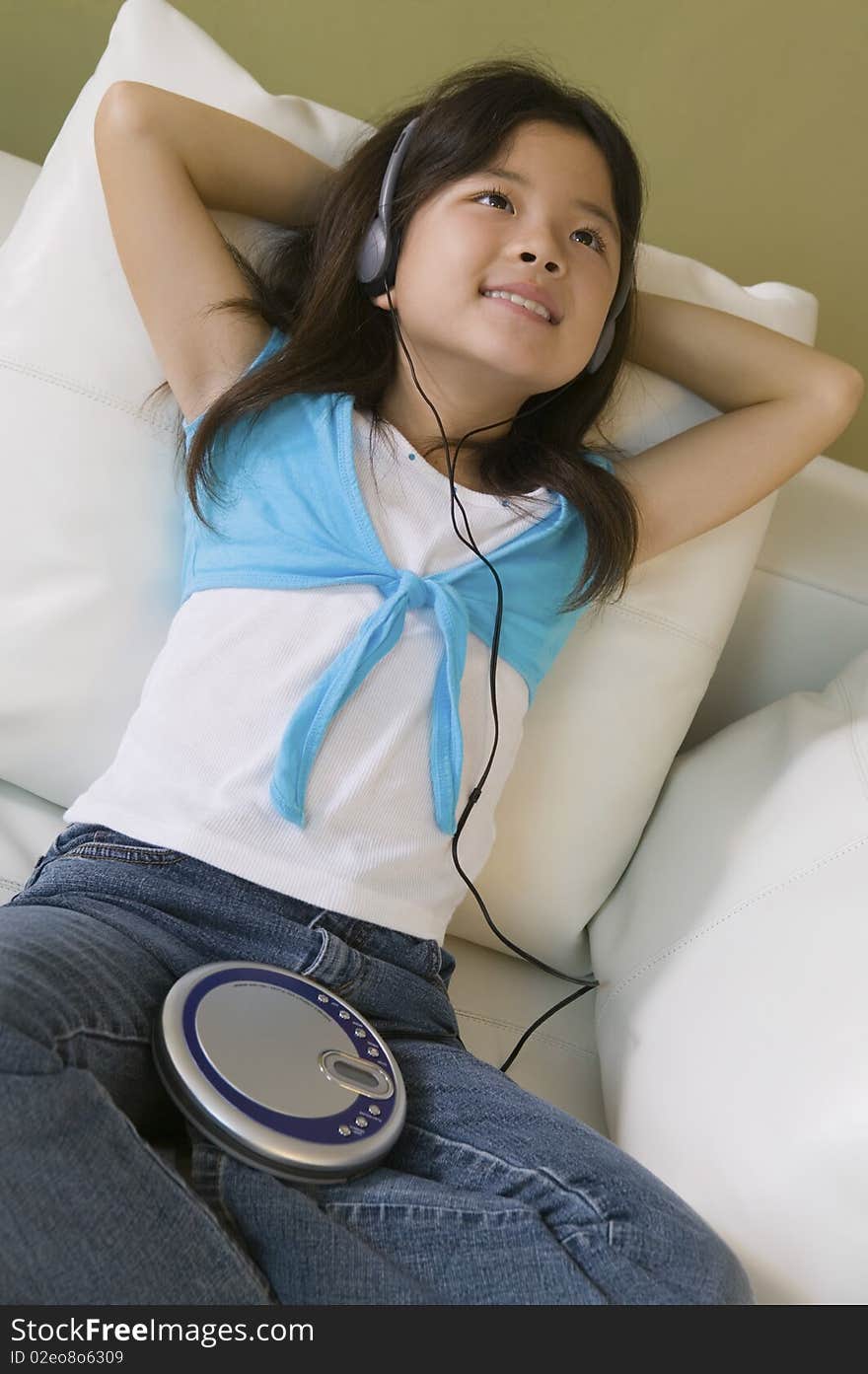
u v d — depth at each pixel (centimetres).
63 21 143
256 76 146
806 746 104
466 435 100
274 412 100
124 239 99
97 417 101
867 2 149
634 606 110
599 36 148
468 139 99
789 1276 73
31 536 100
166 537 102
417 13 145
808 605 126
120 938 77
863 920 83
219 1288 62
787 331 122
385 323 105
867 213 157
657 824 114
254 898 83
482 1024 104
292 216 107
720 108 152
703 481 109
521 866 108
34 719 101
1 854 99
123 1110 71
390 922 87
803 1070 78
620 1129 91
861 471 136
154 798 86
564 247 98
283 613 93
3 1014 63
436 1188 72
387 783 89
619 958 104
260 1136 68
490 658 97
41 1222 59
